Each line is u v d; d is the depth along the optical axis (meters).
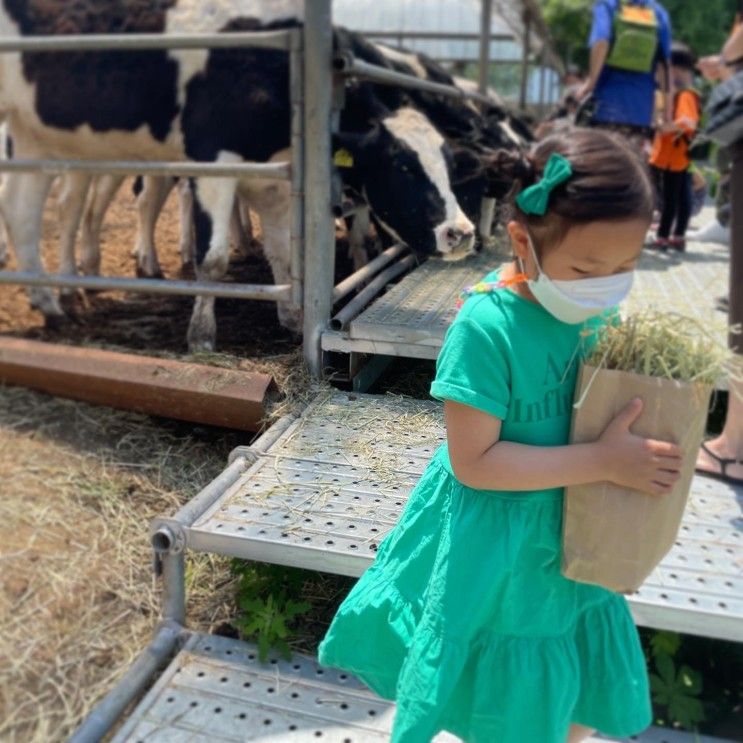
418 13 14.84
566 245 1.31
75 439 3.40
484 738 1.51
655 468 1.35
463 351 1.42
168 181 5.18
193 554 2.74
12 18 4.26
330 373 3.49
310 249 3.37
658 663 2.17
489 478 1.41
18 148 4.75
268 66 3.88
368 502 2.47
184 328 4.36
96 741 1.97
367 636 1.62
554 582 1.49
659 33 5.30
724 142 2.49
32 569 2.62
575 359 1.45
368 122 4.05
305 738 1.96
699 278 4.42
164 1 4.08
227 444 3.45
